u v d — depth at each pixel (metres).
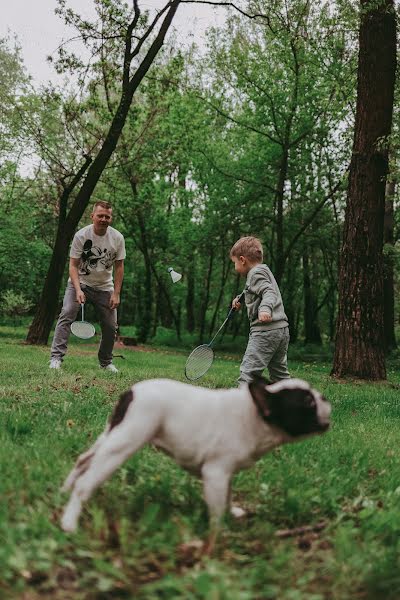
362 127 12.15
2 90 20.91
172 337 28.23
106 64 16.09
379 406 7.76
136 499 3.11
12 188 23.33
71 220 16.25
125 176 23.52
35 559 2.35
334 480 3.80
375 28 12.02
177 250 26.81
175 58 18.30
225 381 8.98
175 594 2.27
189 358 5.93
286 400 2.76
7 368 8.29
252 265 6.58
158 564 2.47
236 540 2.85
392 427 6.40
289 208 24.03
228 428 2.78
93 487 2.65
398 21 12.43
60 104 17.34
